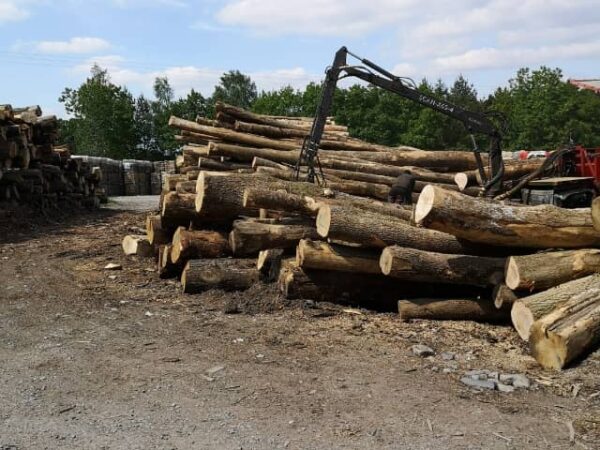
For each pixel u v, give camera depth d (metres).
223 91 93.50
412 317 6.90
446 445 4.06
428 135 52.59
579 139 50.47
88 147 57.25
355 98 55.53
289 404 4.65
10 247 11.11
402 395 4.85
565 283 6.30
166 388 4.92
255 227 7.82
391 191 11.45
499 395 4.90
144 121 70.31
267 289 7.61
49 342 6.02
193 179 11.57
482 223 6.43
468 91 75.12
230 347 5.93
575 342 5.38
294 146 13.61
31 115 15.11
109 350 5.80
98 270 9.33
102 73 60.53
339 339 6.23
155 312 7.12
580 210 6.85
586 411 4.62
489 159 12.43
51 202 15.76
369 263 7.23
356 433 4.20
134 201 23.75
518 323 6.05
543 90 53.44
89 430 4.21
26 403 4.62
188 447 3.99
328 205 7.16
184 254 8.12
